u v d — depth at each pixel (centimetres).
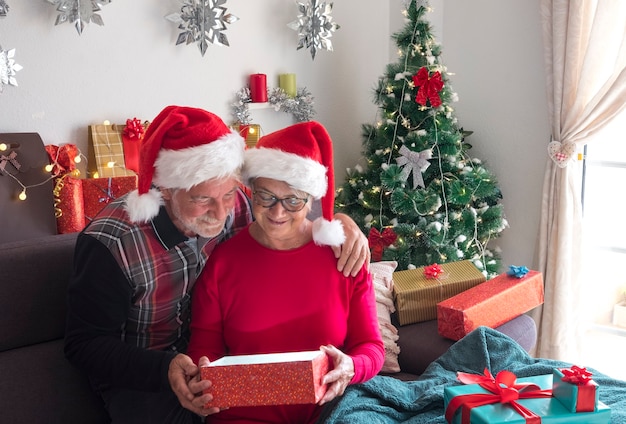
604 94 295
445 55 358
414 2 302
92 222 167
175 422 175
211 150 154
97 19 234
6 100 219
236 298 175
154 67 259
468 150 356
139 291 167
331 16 330
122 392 174
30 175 213
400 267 299
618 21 292
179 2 263
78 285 162
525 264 342
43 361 178
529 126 332
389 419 176
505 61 336
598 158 328
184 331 185
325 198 175
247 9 291
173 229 168
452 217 305
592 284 340
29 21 222
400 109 304
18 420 169
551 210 314
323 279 176
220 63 283
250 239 178
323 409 177
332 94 339
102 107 245
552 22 306
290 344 174
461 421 160
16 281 178
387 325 229
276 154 161
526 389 166
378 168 312
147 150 158
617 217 386
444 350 218
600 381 191
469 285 245
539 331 320
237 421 173
